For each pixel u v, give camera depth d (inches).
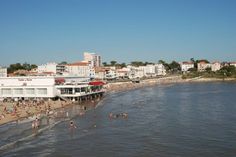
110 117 5093.5
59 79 7864.2
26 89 7411.4
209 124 4325.8
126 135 3801.7
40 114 5438.0
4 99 7421.3
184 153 3053.6
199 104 6510.8
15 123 4621.1
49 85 7337.6
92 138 3700.8
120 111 5748.0
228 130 3939.5
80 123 4618.6
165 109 5871.1
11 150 3260.3
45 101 7076.8
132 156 3009.4
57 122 4694.9
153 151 3137.3
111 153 3115.2
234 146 3240.7
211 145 3294.8
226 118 4763.8
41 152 3196.4
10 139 3681.1
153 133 3860.7
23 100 7293.3
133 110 5846.5
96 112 5703.7
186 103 6747.1
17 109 5861.2
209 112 5378.9
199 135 3713.1
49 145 3432.6
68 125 4471.0
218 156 2955.2
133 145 3361.2
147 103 6939.0
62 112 5723.4
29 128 4259.4
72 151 3213.6
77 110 5989.2
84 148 3307.1
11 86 7421.3
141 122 4581.7
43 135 3875.5
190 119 4731.8
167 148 3223.4
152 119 4803.2
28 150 3260.3
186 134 3774.6
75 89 7524.6
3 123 4603.8
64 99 7381.9
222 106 6136.8
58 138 3725.4
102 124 4515.3
